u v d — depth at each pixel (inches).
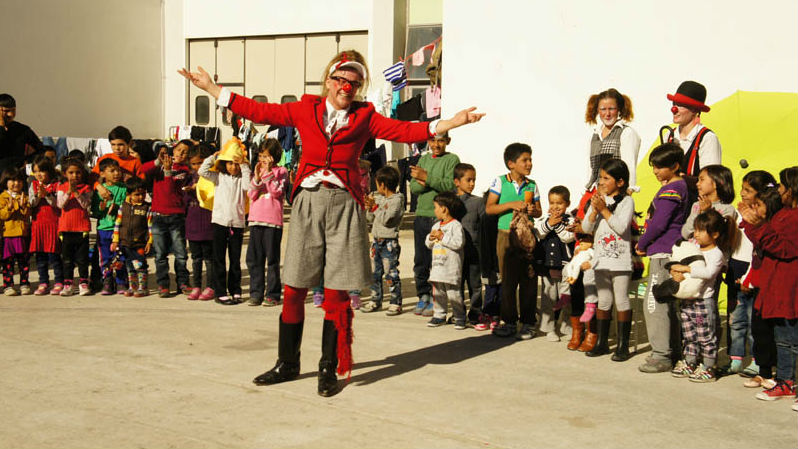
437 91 457.7
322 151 172.9
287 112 175.9
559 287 229.8
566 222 226.4
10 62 626.5
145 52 734.5
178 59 738.8
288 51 680.4
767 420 160.4
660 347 197.5
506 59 357.1
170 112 749.3
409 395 173.9
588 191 224.5
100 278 297.7
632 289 236.1
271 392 174.1
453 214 239.8
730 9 312.8
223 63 717.3
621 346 208.5
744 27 311.3
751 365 192.5
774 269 173.0
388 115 474.3
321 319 252.1
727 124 284.0
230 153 269.9
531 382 186.1
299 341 183.6
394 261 265.6
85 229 285.7
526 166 233.9
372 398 171.2
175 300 281.6
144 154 353.7
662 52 326.0
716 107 293.9
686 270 185.2
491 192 238.2
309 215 173.8
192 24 724.0
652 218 196.2
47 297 283.4
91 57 691.4
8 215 281.6
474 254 244.8
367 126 175.2
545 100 350.6
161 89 751.1
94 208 289.9
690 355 192.9
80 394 169.3
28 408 159.8
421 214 259.9
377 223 266.4
